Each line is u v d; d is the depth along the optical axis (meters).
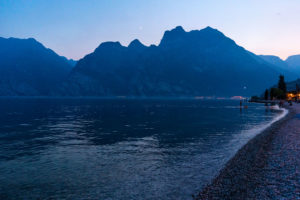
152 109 100.19
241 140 27.14
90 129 39.22
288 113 61.59
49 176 15.48
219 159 18.66
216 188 12.41
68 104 150.38
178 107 117.06
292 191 10.88
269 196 10.59
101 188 13.38
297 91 147.62
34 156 20.89
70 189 13.31
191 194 12.16
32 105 133.62
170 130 37.16
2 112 80.12
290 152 18.28
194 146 24.34
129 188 13.29
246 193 11.24
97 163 18.41
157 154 21.11
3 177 15.35
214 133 33.22
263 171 14.24
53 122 50.53
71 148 24.27
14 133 35.12
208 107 116.38
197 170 16.03
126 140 28.69
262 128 37.53
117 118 59.16
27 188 13.52
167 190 12.82
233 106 125.69
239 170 15.04
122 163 18.30
